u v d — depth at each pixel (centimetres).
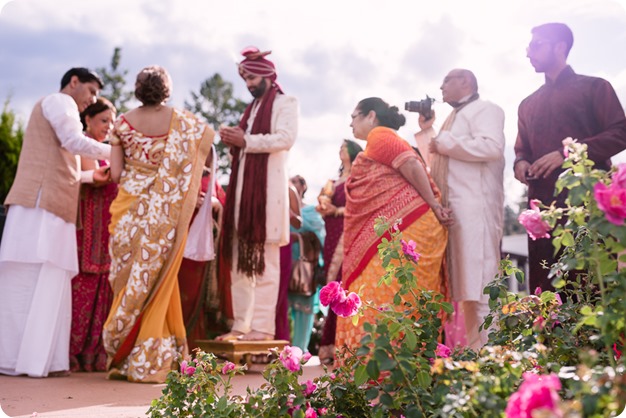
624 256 221
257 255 522
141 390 408
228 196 540
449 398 203
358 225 423
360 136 460
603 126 417
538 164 414
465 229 443
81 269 512
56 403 354
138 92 476
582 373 181
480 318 448
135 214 467
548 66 432
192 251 505
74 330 509
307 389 263
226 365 279
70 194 486
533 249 418
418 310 283
